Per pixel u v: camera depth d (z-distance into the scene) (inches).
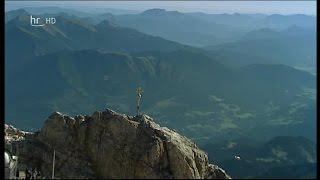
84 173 2901.1
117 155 2928.2
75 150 3061.0
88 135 3110.2
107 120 3117.6
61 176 2869.1
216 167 3073.3
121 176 2859.3
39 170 2920.8
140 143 2967.5
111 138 3029.0
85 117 3277.6
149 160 2839.6
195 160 2962.6
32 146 3110.2
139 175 2817.4
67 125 3206.2
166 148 2910.9
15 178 2696.9
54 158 2913.4
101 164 2955.2
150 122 3208.7
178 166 2824.8
